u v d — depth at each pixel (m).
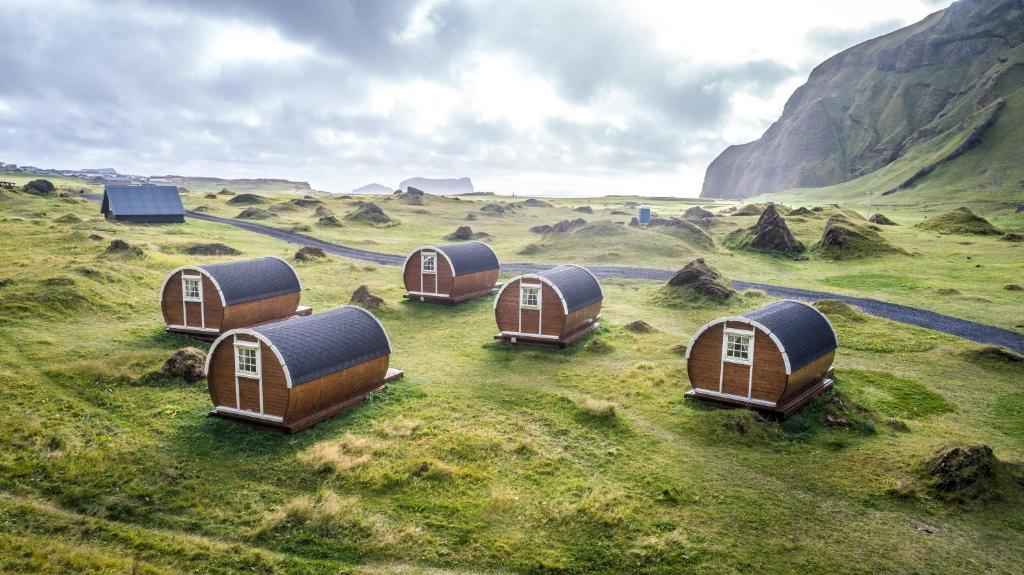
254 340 24.92
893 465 22.59
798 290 57.94
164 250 65.81
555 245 82.69
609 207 164.12
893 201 196.75
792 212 112.88
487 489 20.52
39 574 15.61
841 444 24.64
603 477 21.66
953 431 26.36
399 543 17.39
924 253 74.75
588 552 17.27
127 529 17.91
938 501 20.25
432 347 39.12
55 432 23.25
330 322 28.56
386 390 29.91
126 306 43.53
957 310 48.50
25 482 20.02
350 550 17.12
